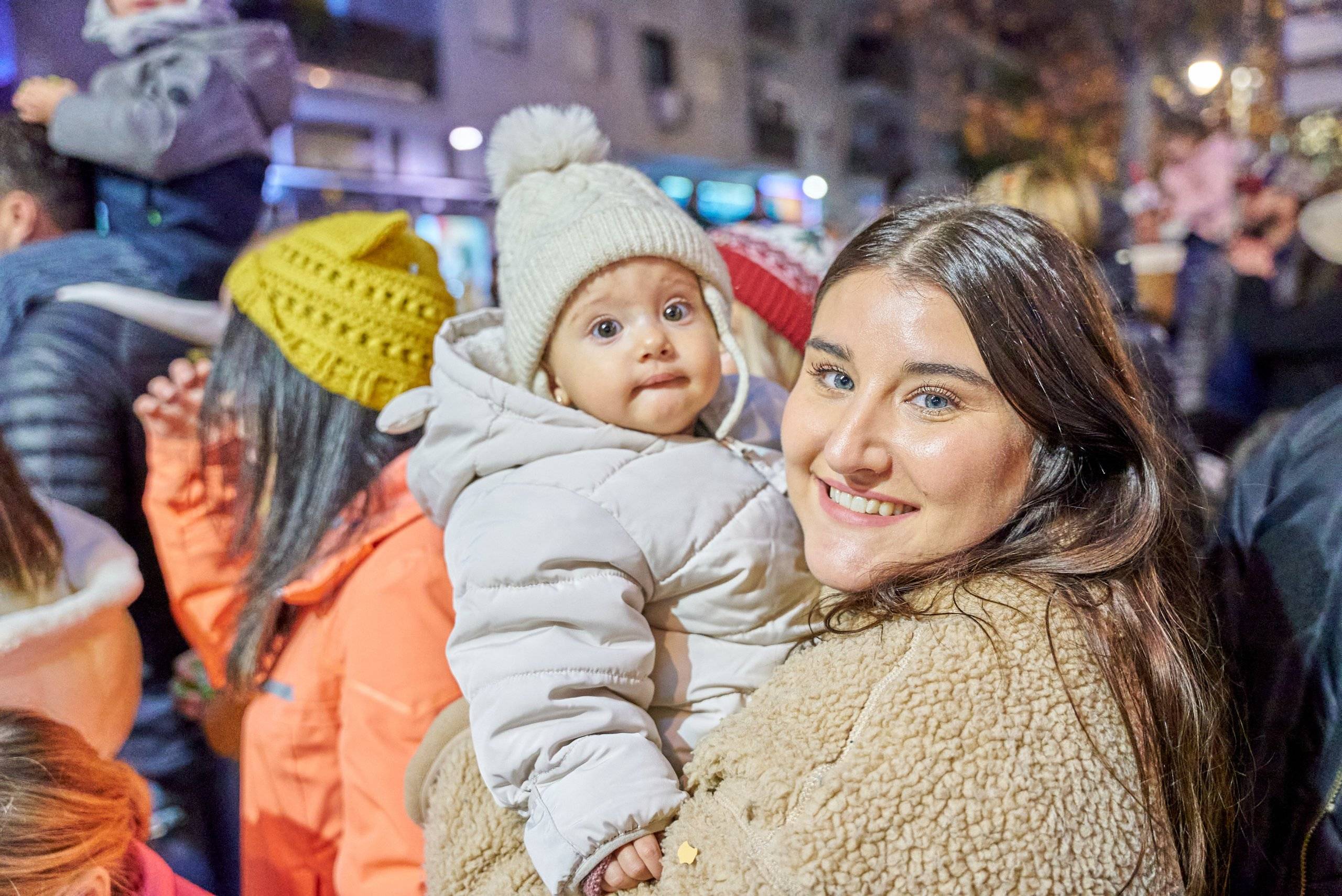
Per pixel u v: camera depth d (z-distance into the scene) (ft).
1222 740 2.71
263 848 4.08
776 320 4.91
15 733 3.37
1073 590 2.47
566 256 3.11
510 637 2.81
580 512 2.91
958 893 2.07
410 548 3.92
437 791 3.07
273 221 5.28
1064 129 20.54
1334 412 3.38
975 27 23.86
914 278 2.55
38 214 4.10
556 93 17.71
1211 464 6.23
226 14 4.68
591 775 2.60
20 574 3.50
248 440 4.08
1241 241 9.70
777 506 3.26
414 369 4.12
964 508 2.57
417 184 12.84
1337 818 2.74
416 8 13.38
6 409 3.88
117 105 4.13
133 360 4.16
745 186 23.54
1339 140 10.96
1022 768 2.16
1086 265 2.73
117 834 3.66
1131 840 2.21
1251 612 3.22
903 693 2.29
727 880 2.25
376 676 3.76
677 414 3.18
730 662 3.03
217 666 4.14
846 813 2.17
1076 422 2.53
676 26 21.24
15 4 4.04
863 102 26.66
